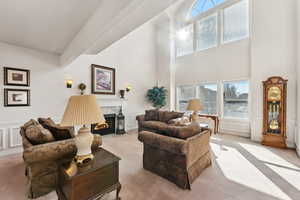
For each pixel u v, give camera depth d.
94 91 4.65
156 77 6.74
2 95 3.09
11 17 2.14
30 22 2.30
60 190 1.63
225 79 4.92
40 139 1.83
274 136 3.59
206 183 2.05
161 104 6.09
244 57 4.51
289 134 3.53
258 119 4.01
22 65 3.33
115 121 5.20
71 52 3.05
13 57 3.22
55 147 1.74
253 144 3.75
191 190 1.90
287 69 3.59
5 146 3.10
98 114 1.52
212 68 5.24
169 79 6.33
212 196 1.79
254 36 4.07
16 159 2.88
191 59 5.86
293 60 3.51
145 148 2.46
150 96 6.09
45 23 2.33
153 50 6.64
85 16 2.16
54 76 3.84
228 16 4.91
